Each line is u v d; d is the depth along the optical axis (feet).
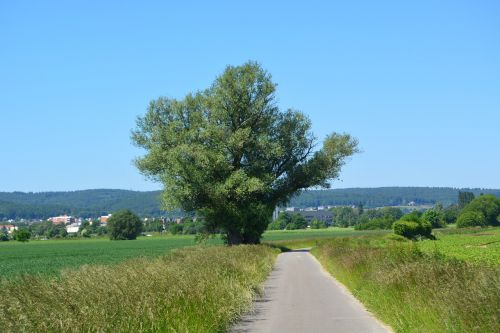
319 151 213.66
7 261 168.86
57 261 164.35
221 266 71.05
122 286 43.47
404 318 41.32
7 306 35.68
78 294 39.55
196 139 194.49
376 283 56.90
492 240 186.19
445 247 140.77
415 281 47.29
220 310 43.91
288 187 211.82
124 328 34.88
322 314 51.34
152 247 272.72
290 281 85.10
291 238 367.45
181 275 51.80
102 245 322.75
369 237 232.12
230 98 193.57
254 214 195.52
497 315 31.17
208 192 190.39
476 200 474.90
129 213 467.11
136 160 197.67
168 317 38.09
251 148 197.88
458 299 35.47
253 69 196.03
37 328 31.86
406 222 238.48
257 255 117.91
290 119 207.51
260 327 44.83
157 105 201.05
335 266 97.19
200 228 209.56
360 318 48.52
